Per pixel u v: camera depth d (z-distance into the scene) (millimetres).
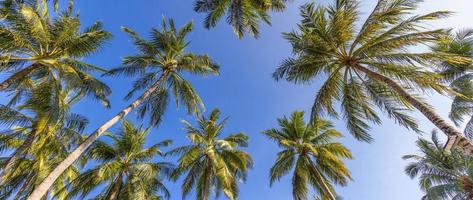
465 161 16438
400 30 11625
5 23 11758
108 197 19781
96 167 18828
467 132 20422
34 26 11930
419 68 11469
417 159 20688
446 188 17562
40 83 14172
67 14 14219
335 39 12977
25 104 15367
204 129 22797
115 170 19750
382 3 12031
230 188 19938
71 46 14203
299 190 20234
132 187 19578
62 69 13570
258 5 19500
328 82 14023
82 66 15883
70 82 12852
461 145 9414
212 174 21453
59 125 16719
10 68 13062
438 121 10258
